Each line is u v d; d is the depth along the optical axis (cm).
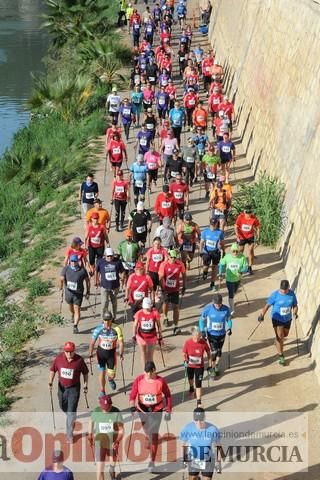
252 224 3512
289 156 3981
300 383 2706
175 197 3931
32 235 4388
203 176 4575
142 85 6912
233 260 3089
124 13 10081
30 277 3722
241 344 2983
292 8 4722
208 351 2544
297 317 2998
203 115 5278
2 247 4241
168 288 2997
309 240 3250
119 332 2573
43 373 2816
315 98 3712
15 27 11669
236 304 3300
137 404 2228
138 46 8619
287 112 4244
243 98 5856
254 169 4831
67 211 4566
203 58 7344
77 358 2347
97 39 8225
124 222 4238
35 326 3161
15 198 5062
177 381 2742
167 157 4575
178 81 7375
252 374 2772
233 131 5806
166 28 8719
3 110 7962
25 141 6359
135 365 2852
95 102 6956
